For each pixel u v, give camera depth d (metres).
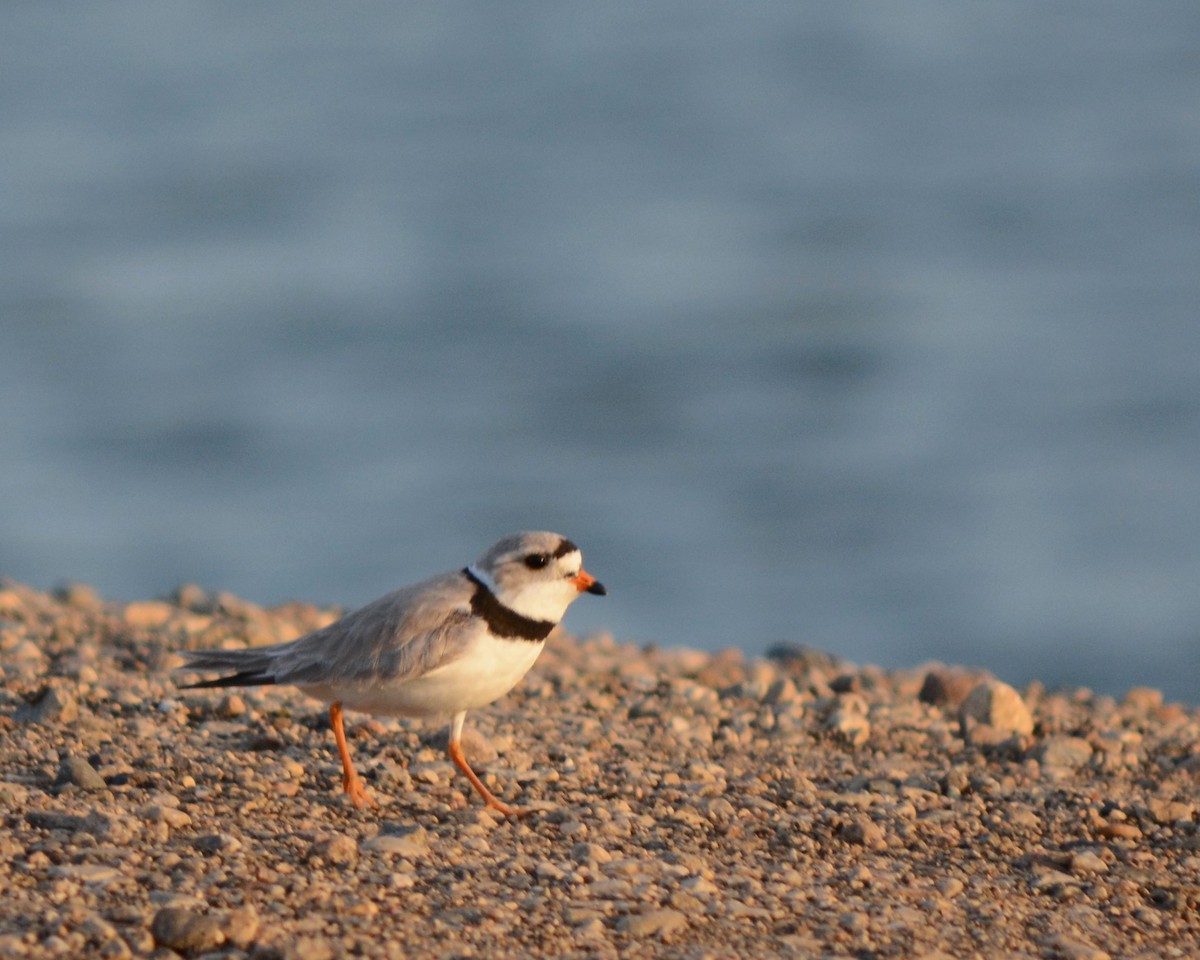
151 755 7.73
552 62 61.78
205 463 27.80
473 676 7.25
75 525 25.20
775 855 6.82
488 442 29.08
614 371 32.56
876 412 30.06
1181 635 21.92
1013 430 28.64
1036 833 7.46
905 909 6.13
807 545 24.70
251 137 50.00
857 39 64.62
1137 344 32.50
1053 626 22.17
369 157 48.88
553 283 37.56
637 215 42.84
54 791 7.00
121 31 65.19
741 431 29.42
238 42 64.44
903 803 7.75
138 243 39.75
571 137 51.16
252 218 41.59
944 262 38.47
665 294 37.03
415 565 23.94
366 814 7.07
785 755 8.93
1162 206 41.75
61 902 5.50
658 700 10.07
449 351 33.44
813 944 5.67
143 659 10.04
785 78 57.75
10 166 45.91
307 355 33.25
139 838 6.29
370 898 5.80
